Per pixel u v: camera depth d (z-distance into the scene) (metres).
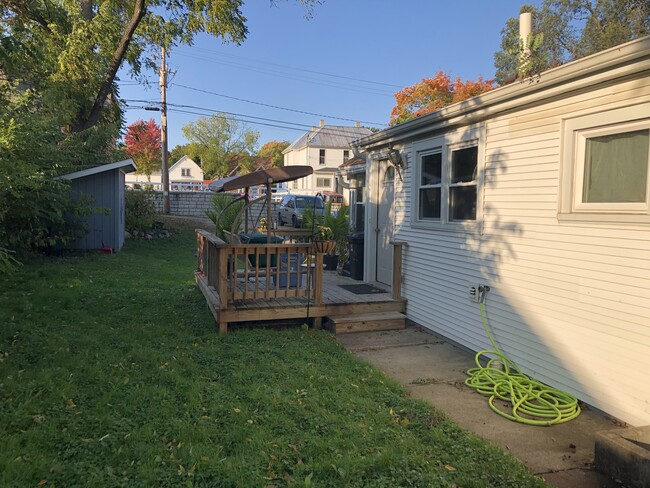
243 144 57.19
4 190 7.25
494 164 5.20
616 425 3.83
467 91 25.95
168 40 14.50
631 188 3.76
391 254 7.84
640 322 3.65
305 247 6.44
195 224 20.34
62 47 12.43
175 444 3.29
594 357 4.04
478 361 5.32
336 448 3.28
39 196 10.00
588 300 4.08
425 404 4.13
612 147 3.93
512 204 4.95
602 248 3.95
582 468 3.22
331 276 9.28
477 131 5.46
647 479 2.84
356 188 10.09
